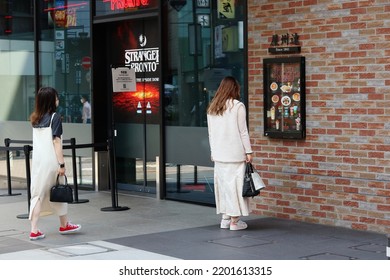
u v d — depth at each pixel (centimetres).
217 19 1188
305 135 1051
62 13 1466
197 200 1232
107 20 1371
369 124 979
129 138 1381
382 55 962
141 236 969
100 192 1391
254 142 1119
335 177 1017
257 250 873
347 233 973
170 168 1278
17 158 1563
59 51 1478
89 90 1421
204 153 1218
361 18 980
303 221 1057
